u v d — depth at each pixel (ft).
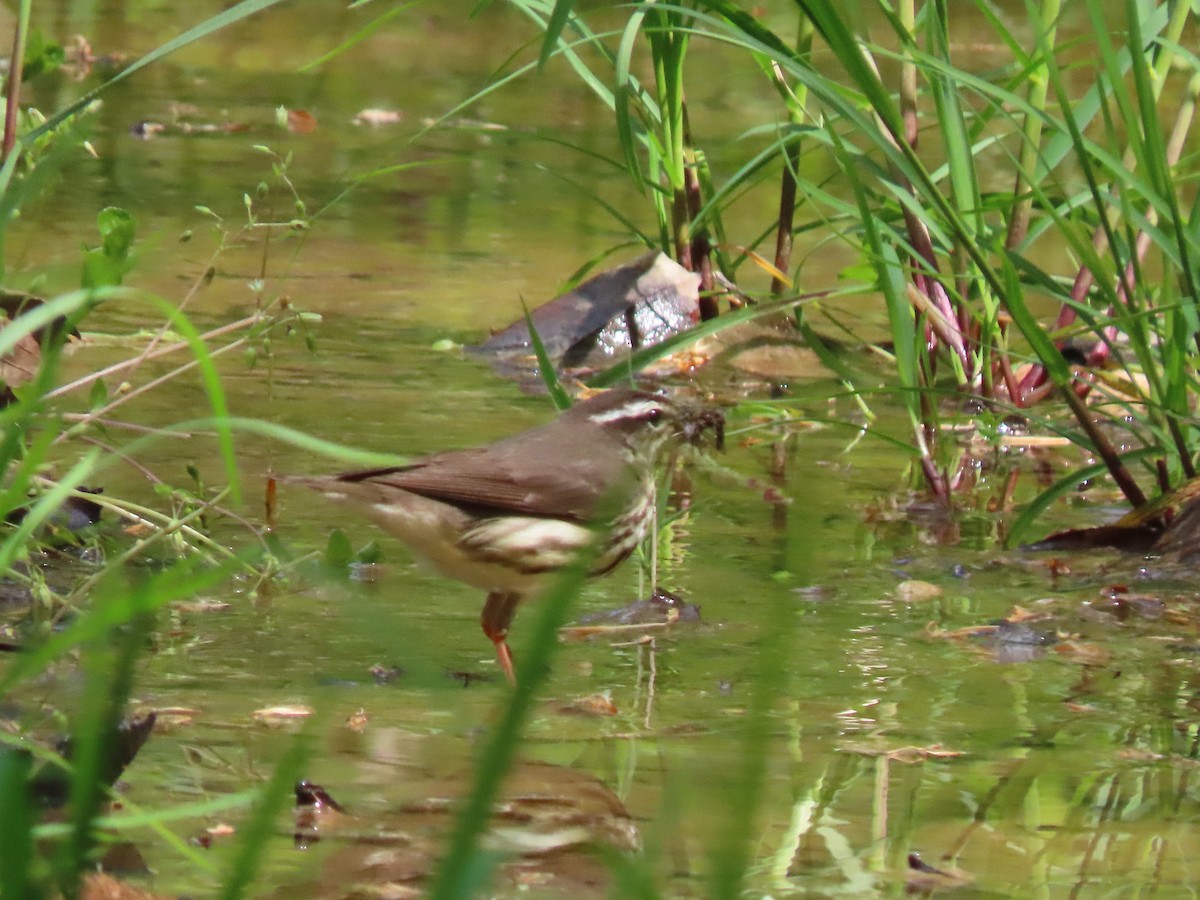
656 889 18.21
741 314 38.88
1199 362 37.04
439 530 28.84
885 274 37.93
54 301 19.06
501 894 19.16
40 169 23.24
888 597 32.53
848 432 45.85
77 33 103.65
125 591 21.70
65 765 19.92
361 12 120.57
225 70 98.78
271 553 29.60
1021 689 27.48
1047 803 22.47
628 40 39.96
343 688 26.68
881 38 92.12
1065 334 36.35
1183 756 24.44
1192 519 36.04
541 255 62.85
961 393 36.83
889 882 19.74
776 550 35.47
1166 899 19.39
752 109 91.50
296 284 57.06
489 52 110.73
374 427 41.98
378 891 18.97
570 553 29.60
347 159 76.74
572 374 49.44
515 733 13.69
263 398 44.19
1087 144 34.42
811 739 24.89
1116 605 32.48
